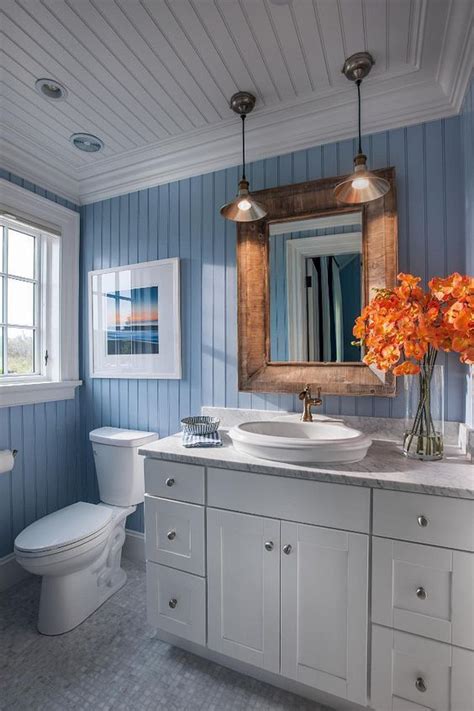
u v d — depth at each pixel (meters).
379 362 1.30
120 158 2.09
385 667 1.15
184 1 1.18
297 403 1.78
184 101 1.65
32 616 1.73
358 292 1.65
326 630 1.22
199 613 1.42
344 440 1.27
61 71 1.47
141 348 2.15
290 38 1.32
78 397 2.39
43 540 1.57
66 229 2.30
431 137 1.54
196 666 1.45
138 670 1.43
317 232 1.72
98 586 1.79
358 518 1.17
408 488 1.11
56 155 2.06
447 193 1.52
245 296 1.84
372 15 1.23
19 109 1.70
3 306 2.06
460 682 1.08
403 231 1.58
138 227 2.18
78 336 2.38
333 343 1.69
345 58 1.41
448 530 1.08
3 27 1.27
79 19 1.25
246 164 1.89
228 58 1.41
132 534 2.19
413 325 1.21
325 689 1.22
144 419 2.16
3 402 1.95
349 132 1.67
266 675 1.38
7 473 1.98
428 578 1.10
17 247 2.13
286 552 1.26
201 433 1.67
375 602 1.16
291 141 1.77
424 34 1.29
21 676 1.40
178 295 2.03
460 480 1.13
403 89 1.52
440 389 1.35
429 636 1.10
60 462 2.27
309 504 1.24
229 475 1.36
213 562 1.39
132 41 1.33
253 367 1.83
